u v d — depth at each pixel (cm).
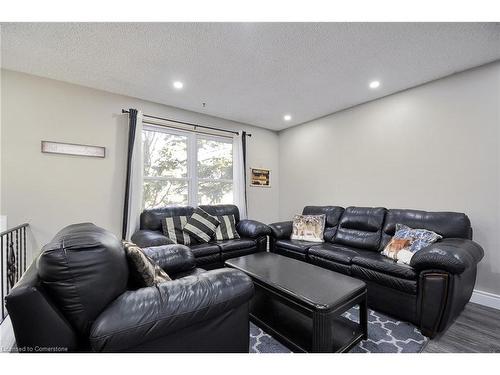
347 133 335
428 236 208
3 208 221
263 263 208
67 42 184
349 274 223
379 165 299
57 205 245
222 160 386
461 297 173
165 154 328
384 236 254
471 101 226
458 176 234
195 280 109
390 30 171
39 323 79
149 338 89
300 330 159
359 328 161
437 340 161
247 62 216
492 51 197
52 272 81
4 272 190
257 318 175
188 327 101
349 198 334
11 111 226
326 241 306
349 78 246
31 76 235
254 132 418
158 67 223
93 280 85
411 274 177
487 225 216
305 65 221
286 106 326
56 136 246
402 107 277
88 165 263
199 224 290
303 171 403
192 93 283
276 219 445
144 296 94
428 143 255
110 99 279
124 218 273
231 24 165
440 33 174
